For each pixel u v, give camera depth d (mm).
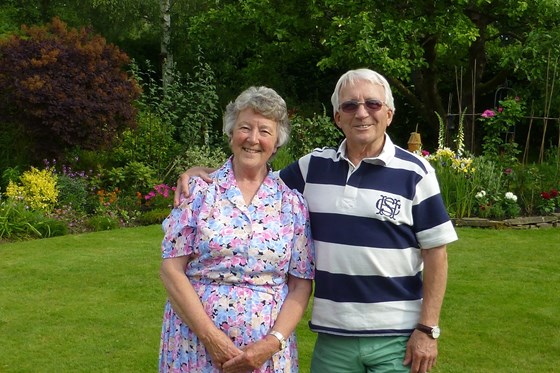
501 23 11242
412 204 2350
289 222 2357
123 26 14969
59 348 4047
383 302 2346
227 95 13844
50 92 8539
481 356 3934
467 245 6586
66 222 7836
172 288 2289
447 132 11203
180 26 14320
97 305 4801
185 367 2293
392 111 2420
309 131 9969
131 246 6598
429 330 2336
